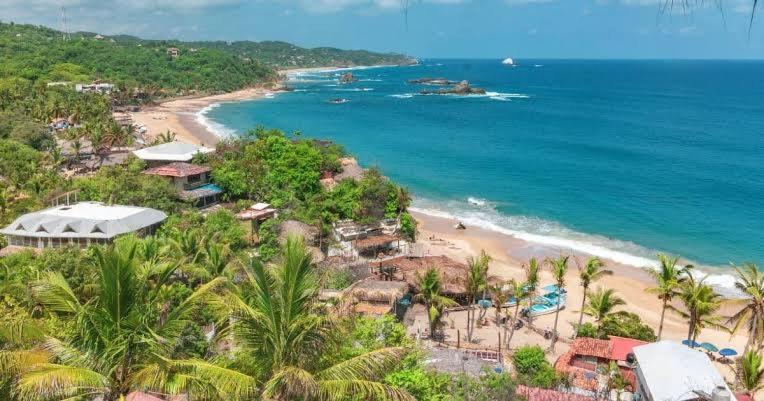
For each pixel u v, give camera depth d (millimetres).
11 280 35938
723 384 30406
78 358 17500
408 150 126312
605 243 69438
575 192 91625
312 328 17516
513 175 103188
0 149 84125
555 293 54594
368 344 26844
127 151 101938
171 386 17000
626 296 55531
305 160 77125
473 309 45812
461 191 93125
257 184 71188
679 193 90062
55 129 117062
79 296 33250
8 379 17188
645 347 34344
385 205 68938
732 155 119500
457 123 169500
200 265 41000
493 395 27469
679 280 41875
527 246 68500
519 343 45156
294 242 18188
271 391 16359
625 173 103750
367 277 49406
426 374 26484
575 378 37188
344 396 17609
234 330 18000
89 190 64875
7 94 129750
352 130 154250
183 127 148625
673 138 142375
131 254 18656
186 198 65750
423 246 64688
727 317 45156
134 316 17562
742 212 80312
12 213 59750
